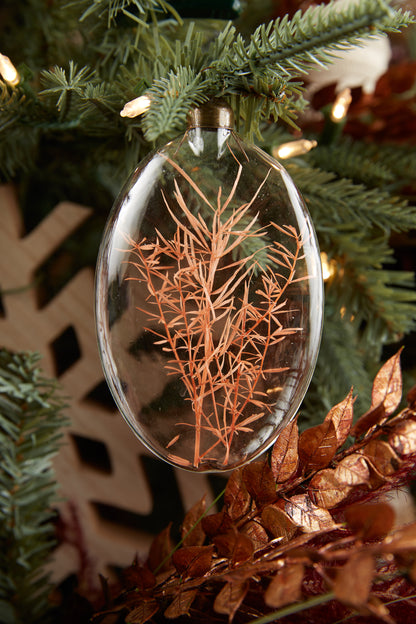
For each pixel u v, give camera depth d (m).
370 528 0.20
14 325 0.35
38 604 0.30
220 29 0.32
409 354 0.40
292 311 0.26
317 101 0.38
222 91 0.25
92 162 0.35
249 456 0.26
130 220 0.25
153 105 0.22
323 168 0.36
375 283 0.34
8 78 0.27
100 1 0.27
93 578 0.34
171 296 0.25
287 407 0.26
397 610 0.24
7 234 0.35
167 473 0.41
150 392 0.26
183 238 0.25
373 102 0.39
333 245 0.34
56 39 0.33
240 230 0.25
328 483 0.24
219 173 0.25
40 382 0.33
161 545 0.28
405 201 0.33
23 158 0.34
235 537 0.23
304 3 0.35
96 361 0.35
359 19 0.22
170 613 0.24
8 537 0.31
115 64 0.30
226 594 0.22
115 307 0.26
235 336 0.25
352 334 0.36
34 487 0.32
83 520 0.36
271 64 0.24
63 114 0.29
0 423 0.32
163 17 0.30
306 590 0.24
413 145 0.39
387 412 0.25
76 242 0.39
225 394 0.26
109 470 0.38
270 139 0.33
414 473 0.25
